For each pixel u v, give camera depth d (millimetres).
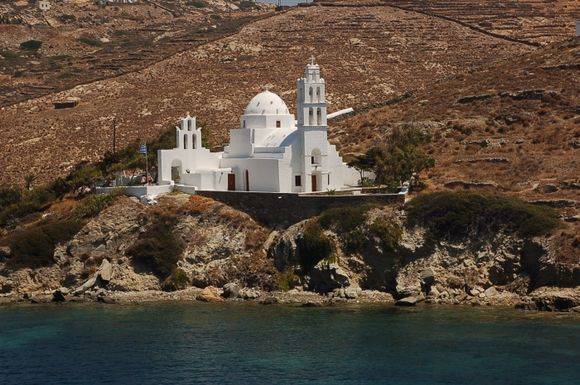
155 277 158625
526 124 198375
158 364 119375
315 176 172250
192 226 163750
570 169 175375
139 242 161250
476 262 148500
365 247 152125
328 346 124062
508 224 149250
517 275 145875
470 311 139500
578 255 140375
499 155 185375
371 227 152250
